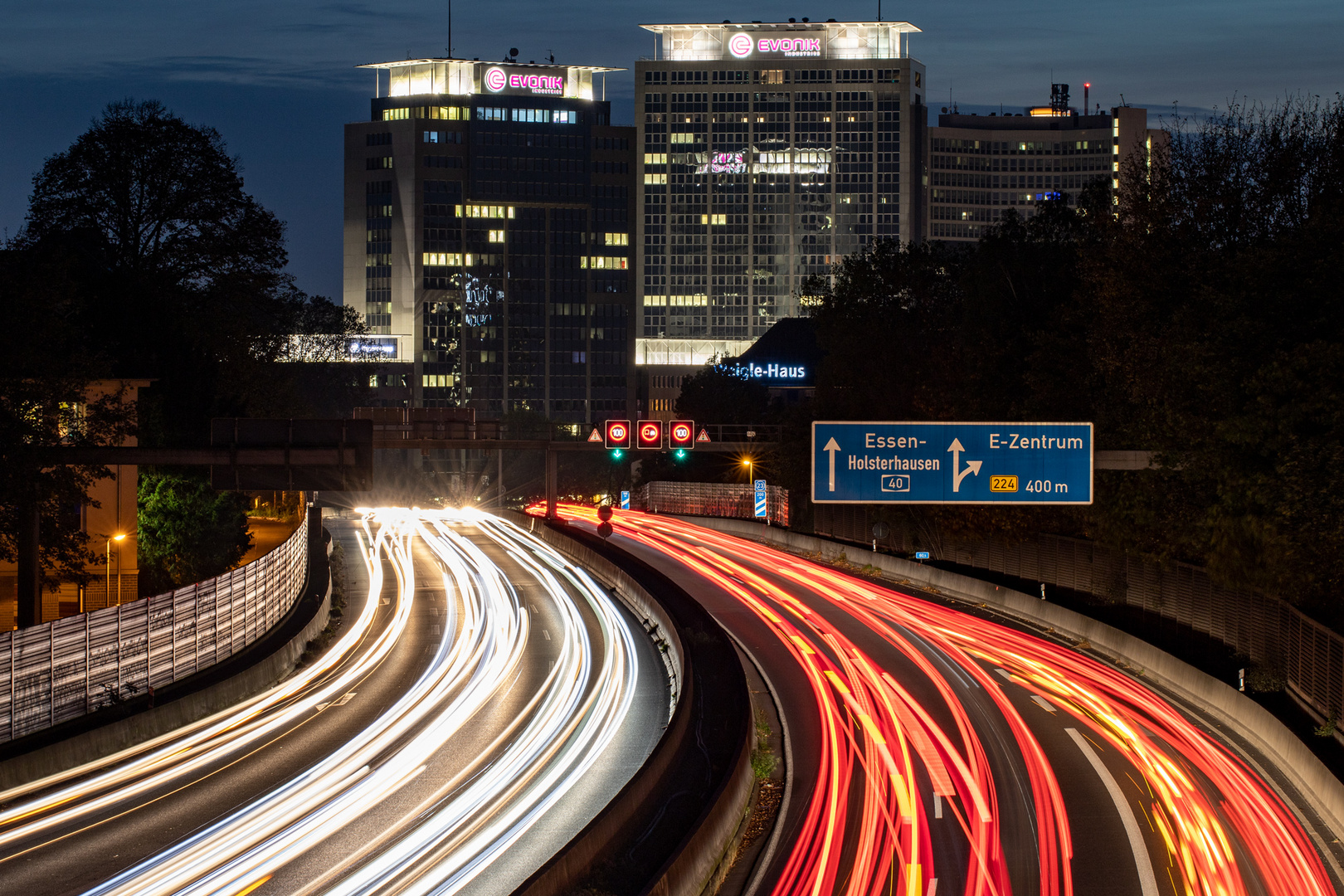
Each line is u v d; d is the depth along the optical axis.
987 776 63.22
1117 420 106.56
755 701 82.69
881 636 109.88
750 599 137.12
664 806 54.06
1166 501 97.12
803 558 185.00
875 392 194.50
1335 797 56.22
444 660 104.44
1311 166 96.69
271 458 89.50
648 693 89.44
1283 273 82.88
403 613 132.25
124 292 148.00
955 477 81.06
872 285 194.12
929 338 188.88
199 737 77.88
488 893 47.81
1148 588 113.94
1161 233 100.31
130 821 59.09
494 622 124.88
